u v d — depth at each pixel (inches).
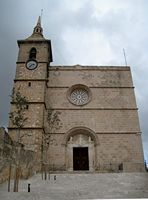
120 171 1248.8
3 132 808.3
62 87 1507.1
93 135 1366.9
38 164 1182.9
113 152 1318.9
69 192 652.7
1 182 770.2
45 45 1581.0
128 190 679.7
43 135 1289.4
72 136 1385.3
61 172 1182.3
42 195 613.9
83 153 1366.9
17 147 917.2
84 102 1486.2
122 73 1573.6
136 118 1417.3
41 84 1422.2
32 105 1346.0
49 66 1576.0
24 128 1270.9
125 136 1363.2
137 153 1316.4
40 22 1836.9
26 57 1531.7
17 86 1412.4
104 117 1419.8
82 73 1566.2
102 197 593.6
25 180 864.3
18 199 571.5
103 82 1537.9
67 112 1427.2
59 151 1316.4
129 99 1480.1
